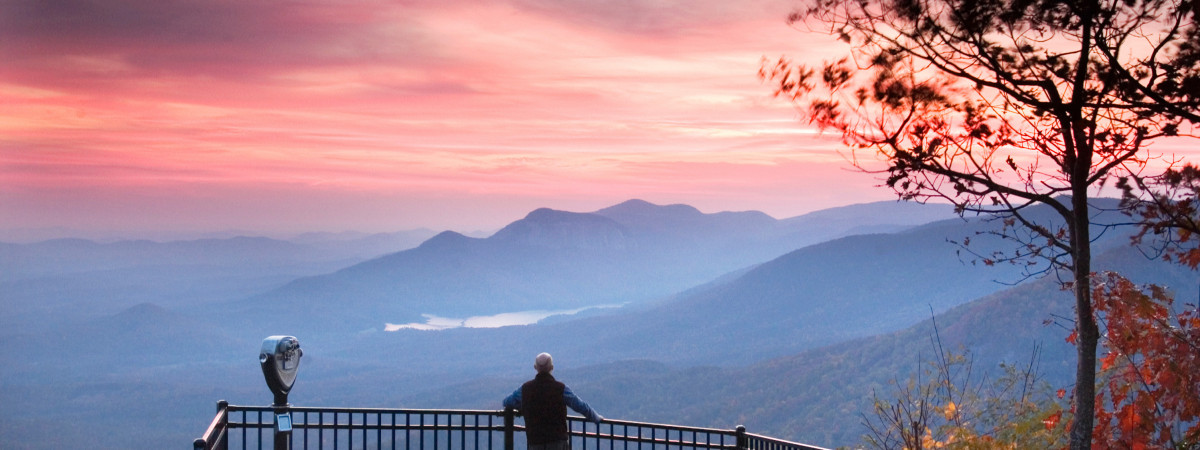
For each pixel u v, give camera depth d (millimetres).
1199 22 4430
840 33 4840
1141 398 4773
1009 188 4859
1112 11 4465
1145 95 4539
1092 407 4852
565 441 6848
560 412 6824
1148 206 4691
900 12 4719
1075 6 4457
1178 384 4637
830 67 4836
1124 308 4672
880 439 5250
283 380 6922
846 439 85062
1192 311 4867
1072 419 5168
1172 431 4730
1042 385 5293
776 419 106125
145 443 166250
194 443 5539
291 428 6934
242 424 6895
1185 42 4492
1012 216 5031
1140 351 4781
